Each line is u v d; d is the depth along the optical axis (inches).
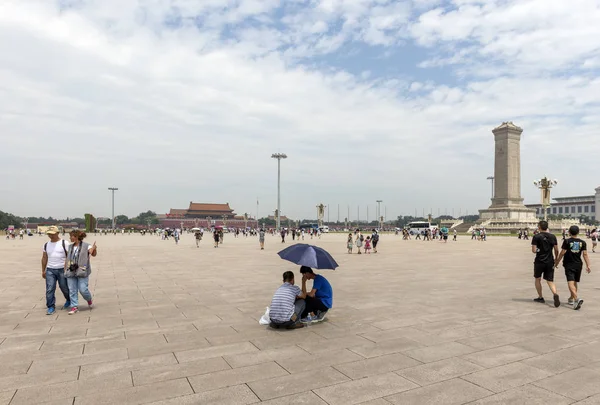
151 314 373.1
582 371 225.6
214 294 483.2
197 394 194.9
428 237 2440.9
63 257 384.2
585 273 686.5
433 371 225.1
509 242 2134.6
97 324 335.3
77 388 202.2
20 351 262.1
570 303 407.2
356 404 184.4
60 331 312.7
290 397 191.6
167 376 218.1
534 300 429.4
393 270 745.0
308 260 311.0
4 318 358.9
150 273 698.2
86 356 251.9
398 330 311.7
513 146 4047.7
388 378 215.0
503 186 4079.7
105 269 762.2
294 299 321.4
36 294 489.1
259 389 200.8
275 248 1485.0
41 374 221.3
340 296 462.9
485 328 317.4
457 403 185.6
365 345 272.8
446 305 409.7
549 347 268.2
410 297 456.4
